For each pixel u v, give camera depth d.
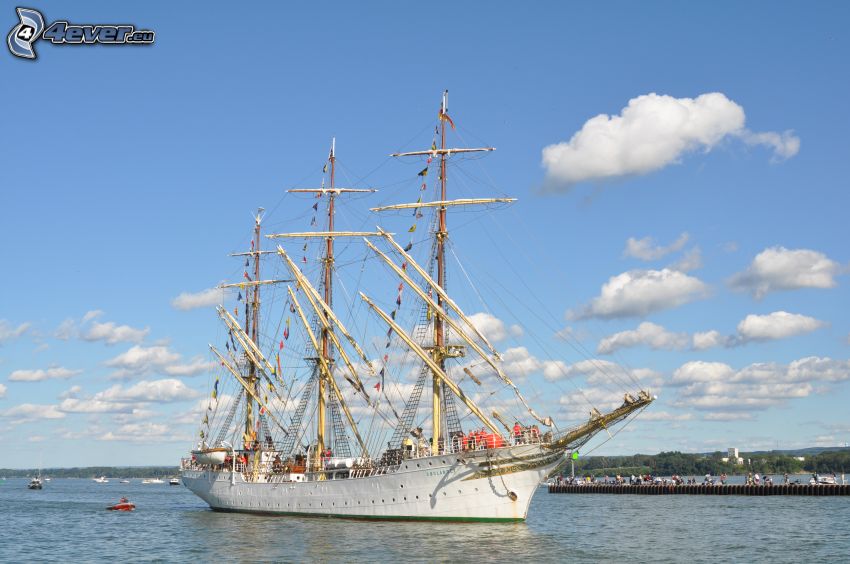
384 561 67.56
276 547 77.31
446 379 92.69
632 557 72.00
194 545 82.44
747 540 85.94
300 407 115.38
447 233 99.12
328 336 115.25
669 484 185.62
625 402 81.50
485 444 84.88
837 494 159.00
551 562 67.50
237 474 120.06
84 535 97.56
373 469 95.38
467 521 87.06
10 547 85.62
